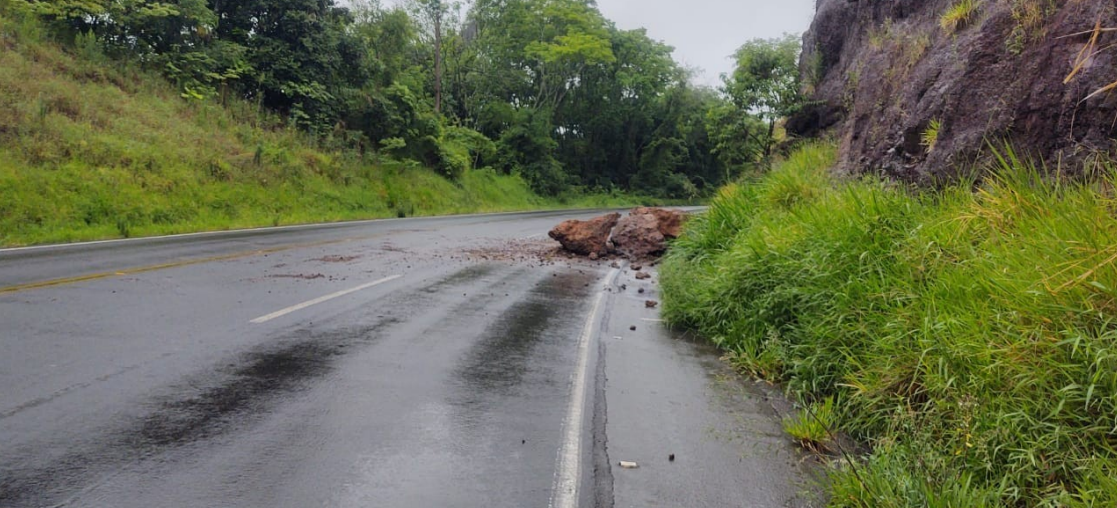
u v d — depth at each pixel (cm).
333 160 2666
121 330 593
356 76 3098
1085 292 386
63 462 335
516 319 800
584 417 466
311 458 363
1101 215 429
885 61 1121
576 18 4959
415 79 3903
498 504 327
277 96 2791
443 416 443
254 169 2189
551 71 5231
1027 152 666
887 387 465
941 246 573
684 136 6078
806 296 650
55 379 452
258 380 488
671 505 341
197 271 959
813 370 555
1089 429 336
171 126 2059
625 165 6088
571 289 1082
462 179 3728
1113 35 598
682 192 5953
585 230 1589
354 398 464
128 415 403
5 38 1903
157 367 497
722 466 398
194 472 337
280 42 2753
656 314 916
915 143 890
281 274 995
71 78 1942
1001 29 756
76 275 850
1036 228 480
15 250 1068
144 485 319
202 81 2492
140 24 2355
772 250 766
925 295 514
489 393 501
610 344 711
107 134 1781
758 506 347
